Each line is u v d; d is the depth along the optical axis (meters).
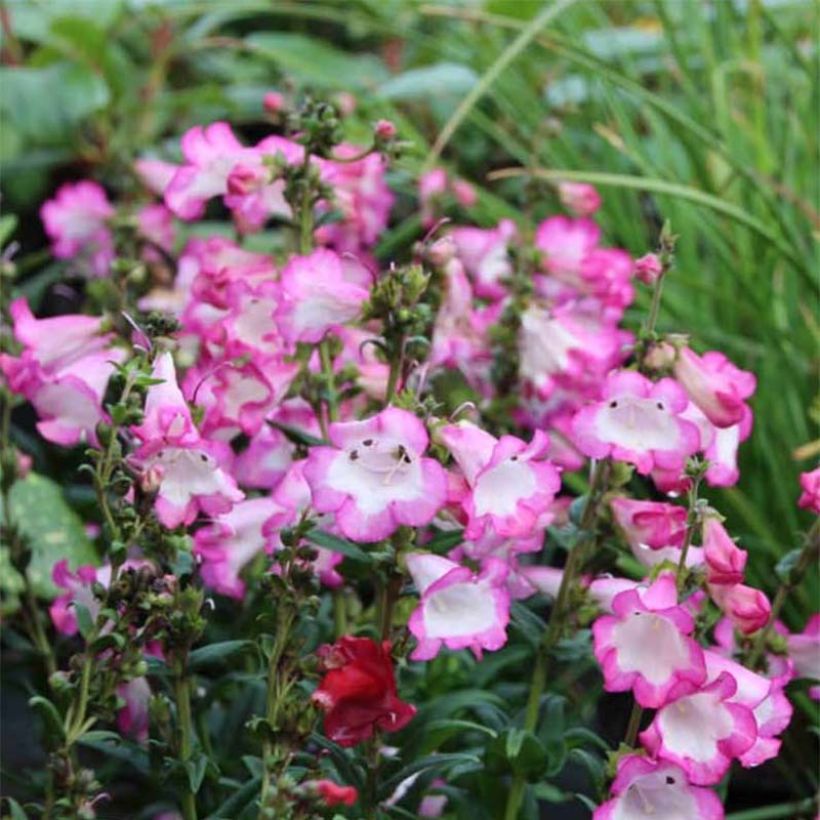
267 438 1.03
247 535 1.00
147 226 1.28
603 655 0.91
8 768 1.16
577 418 0.95
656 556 0.98
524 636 1.01
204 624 0.94
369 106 1.41
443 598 0.93
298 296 0.97
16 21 1.69
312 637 1.03
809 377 1.27
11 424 1.28
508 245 1.14
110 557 0.93
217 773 0.97
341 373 1.01
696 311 1.31
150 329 0.94
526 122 1.43
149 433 0.93
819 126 1.34
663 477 0.95
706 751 0.91
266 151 1.03
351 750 0.97
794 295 1.30
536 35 1.29
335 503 0.91
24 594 1.11
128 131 1.65
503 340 1.10
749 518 1.22
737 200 1.33
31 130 1.58
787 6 1.55
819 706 1.17
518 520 0.93
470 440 0.93
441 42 1.63
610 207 1.35
